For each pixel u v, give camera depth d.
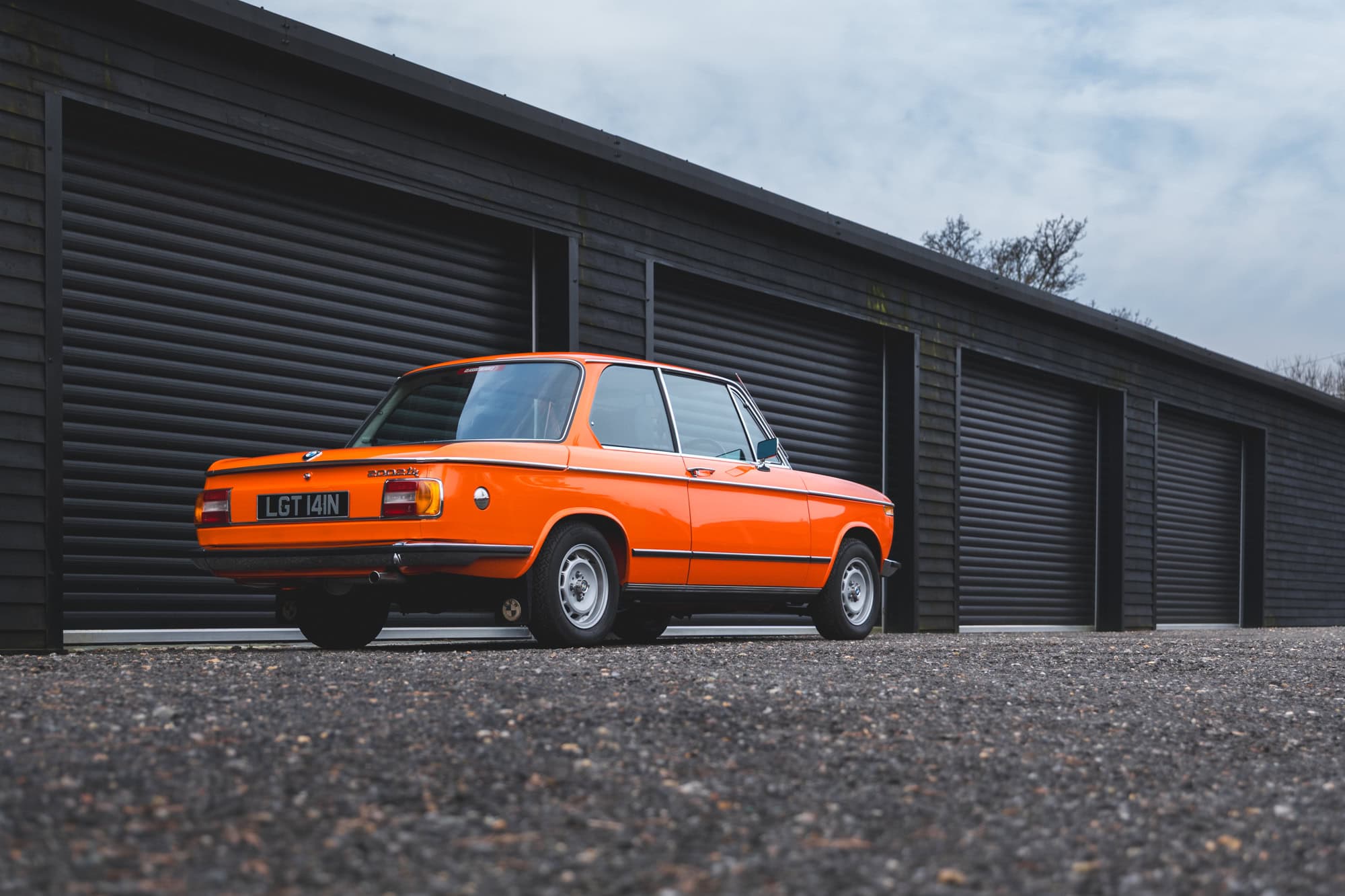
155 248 7.45
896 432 12.65
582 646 6.35
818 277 11.60
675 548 6.88
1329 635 11.99
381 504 5.76
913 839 2.55
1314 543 20.42
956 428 13.12
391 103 8.40
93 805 2.55
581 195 9.52
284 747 3.11
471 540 5.81
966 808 2.82
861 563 8.37
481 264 9.19
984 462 13.87
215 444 7.71
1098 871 2.37
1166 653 7.12
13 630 6.47
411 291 8.74
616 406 6.83
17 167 6.62
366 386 8.48
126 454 7.31
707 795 2.84
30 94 6.70
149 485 7.41
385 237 8.62
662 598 6.96
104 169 7.24
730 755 3.27
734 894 2.16
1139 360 16.17
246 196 7.89
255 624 8.00
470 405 6.68
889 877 2.29
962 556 13.50
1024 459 14.51
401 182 8.43
